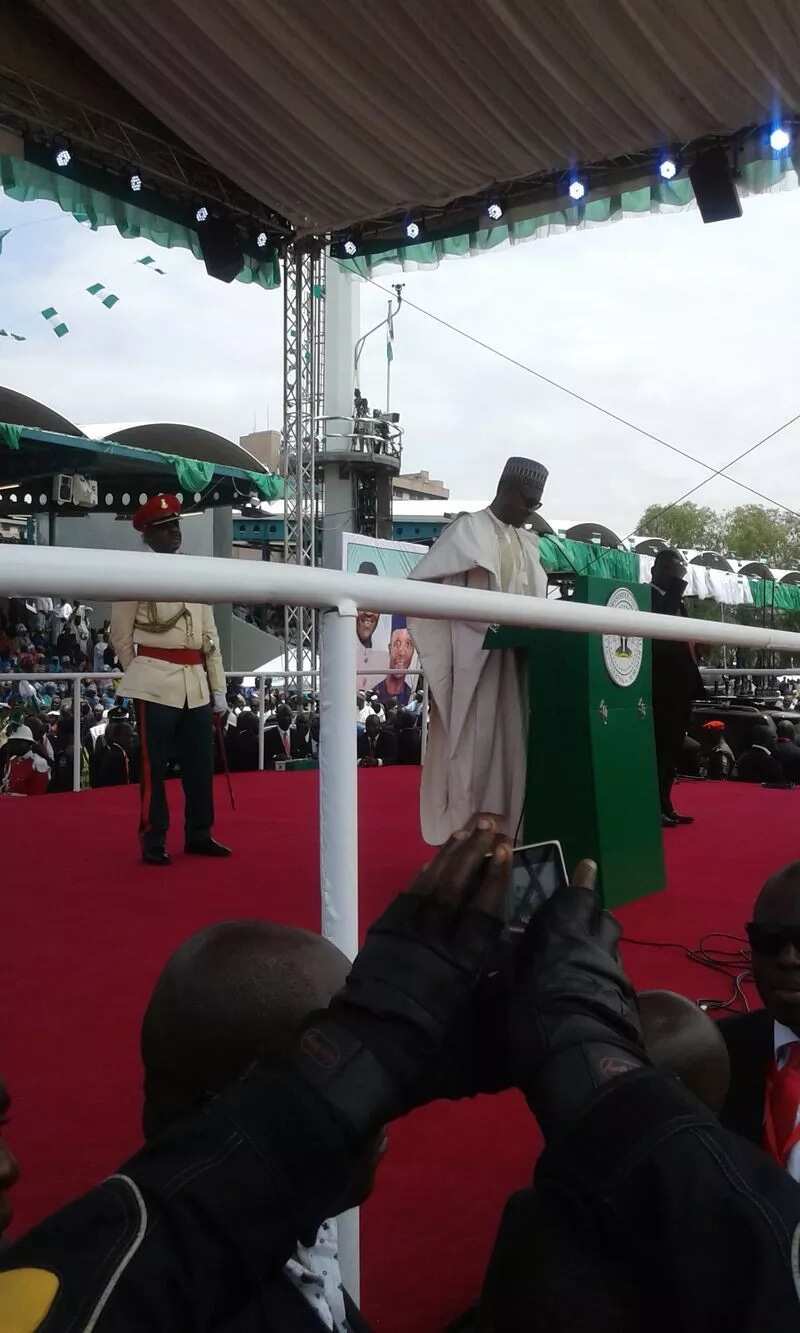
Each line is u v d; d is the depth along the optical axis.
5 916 3.71
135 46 6.52
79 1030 2.62
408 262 9.02
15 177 7.31
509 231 8.45
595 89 6.63
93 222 7.81
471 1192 1.89
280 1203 0.67
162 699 4.61
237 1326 0.84
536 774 3.85
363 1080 0.70
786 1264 0.66
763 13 5.83
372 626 12.26
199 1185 0.66
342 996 0.74
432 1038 0.72
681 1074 1.28
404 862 4.57
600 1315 0.73
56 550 0.91
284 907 3.86
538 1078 0.76
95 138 7.43
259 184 8.02
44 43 6.82
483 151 7.42
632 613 1.86
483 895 0.76
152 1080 0.98
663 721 5.59
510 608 1.54
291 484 11.84
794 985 1.59
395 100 6.92
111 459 14.32
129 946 3.34
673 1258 0.68
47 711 10.24
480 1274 1.66
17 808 6.27
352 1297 1.28
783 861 4.75
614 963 0.81
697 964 3.15
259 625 18.94
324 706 1.25
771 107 6.73
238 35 6.37
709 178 7.25
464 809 4.05
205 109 7.07
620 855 3.87
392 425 16.31
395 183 7.95
